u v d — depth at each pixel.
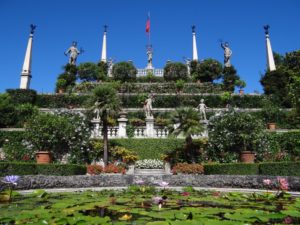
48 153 14.10
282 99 27.62
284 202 5.64
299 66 34.50
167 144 17.86
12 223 3.70
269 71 30.72
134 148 17.80
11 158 15.41
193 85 33.25
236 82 32.84
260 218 3.87
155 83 33.88
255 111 24.69
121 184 9.23
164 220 3.85
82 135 16.19
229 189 8.67
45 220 3.70
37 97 28.73
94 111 16.00
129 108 27.03
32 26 33.88
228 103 28.17
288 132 17.83
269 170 10.83
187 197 6.30
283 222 3.88
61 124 15.38
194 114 16.09
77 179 8.85
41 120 15.52
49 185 8.33
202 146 16.05
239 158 14.84
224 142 15.46
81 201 5.48
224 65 37.03
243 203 5.49
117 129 19.59
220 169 12.05
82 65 37.38
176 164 14.89
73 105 28.22
